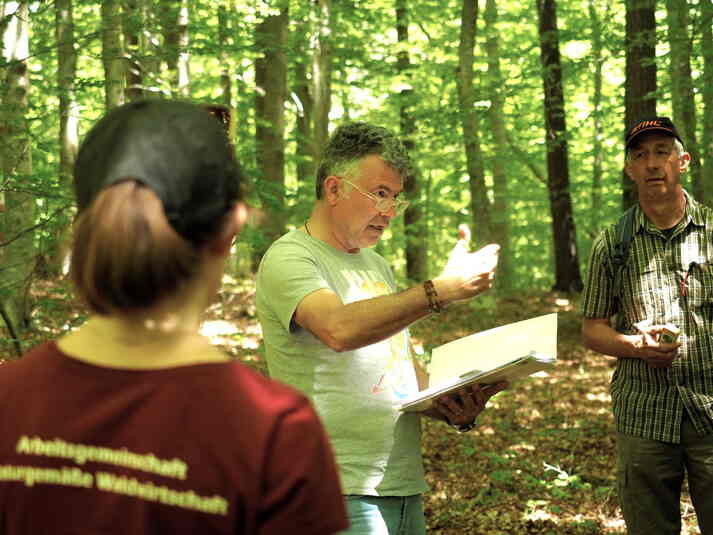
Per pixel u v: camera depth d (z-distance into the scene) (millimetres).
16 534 1075
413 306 2205
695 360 3275
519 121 17312
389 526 2537
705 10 9695
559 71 14078
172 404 1054
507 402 8406
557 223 15750
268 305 2533
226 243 1142
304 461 1046
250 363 8906
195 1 9984
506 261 16188
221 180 1105
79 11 9820
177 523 1034
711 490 3299
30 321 5379
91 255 1033
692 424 3289
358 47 15344
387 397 2555
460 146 16250
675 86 10484
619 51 12195
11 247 5789
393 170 2551
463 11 13734
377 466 2508
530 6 16969
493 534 4938
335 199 2594
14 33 6750
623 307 3455
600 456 6547
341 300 2580
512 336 2678
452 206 22344
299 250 2543
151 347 1097
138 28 6918
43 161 6691
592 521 5012
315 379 2494
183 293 1089
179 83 10586
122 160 1054
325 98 13391
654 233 3346
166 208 1046
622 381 3455
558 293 15562
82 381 1086
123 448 1052
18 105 5906
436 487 5867
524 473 6125
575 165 19969
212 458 1036
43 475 1065
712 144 9859
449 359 2746
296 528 1041
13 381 1123
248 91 14664
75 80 6582
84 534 1044
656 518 3385
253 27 11273
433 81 17094
